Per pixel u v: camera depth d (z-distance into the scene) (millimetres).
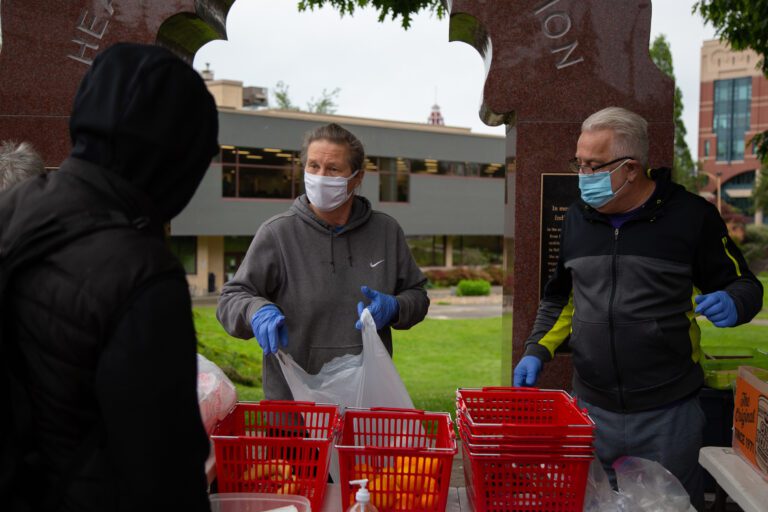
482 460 1798
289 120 30219
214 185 28531
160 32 3893
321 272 2615
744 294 2232
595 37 3740
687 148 44594
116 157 1181
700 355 2482
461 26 4062
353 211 2729
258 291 2590
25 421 1124
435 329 21578
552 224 3791
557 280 2641
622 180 2326
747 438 2059
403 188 34969
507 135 4277
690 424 2398
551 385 3738
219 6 4250
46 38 3873
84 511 1113
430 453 1804
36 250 1116
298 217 2656
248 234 29438
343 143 2561
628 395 2400
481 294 34219
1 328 1113
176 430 1082
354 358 2266
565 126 3773
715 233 2375
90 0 3848
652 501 1930
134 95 1177
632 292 2363
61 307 1089
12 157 2135
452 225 36719
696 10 7289
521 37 3771
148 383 1061
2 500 1111
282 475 1876
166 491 1065
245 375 11961
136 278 1097
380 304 2467
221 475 1881
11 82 3896
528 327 3834
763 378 2104
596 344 2412
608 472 2469
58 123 3898
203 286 29312
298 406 2061
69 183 1172
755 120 65750
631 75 3740
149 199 1210
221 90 33250
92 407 1126
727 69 67625
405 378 13273
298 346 2594
